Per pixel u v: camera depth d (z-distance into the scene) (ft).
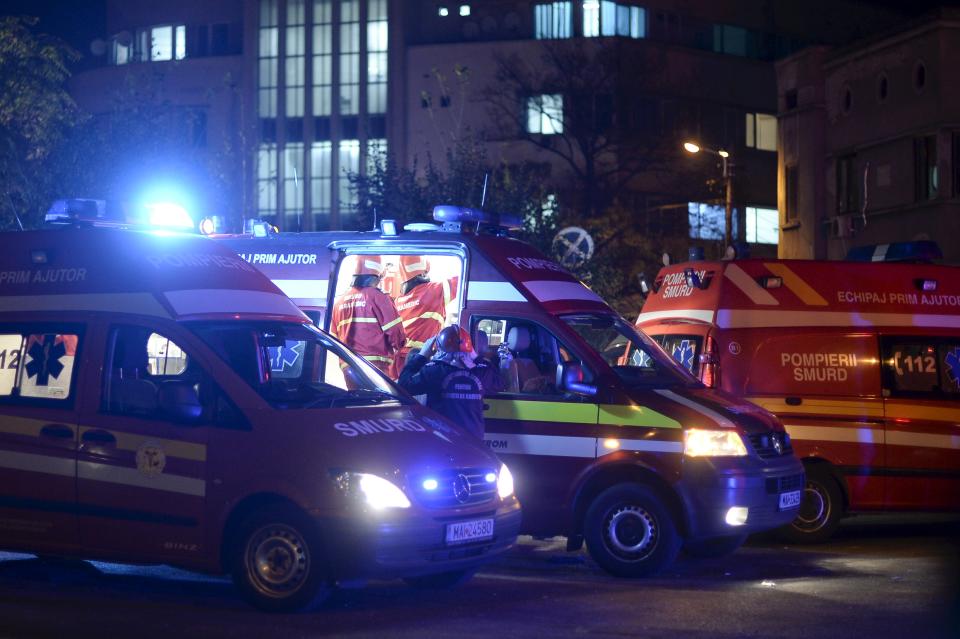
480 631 26.68
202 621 27.22
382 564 27.17
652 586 32.42
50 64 102.99
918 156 110.42
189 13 192.44
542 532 34.76
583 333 37.40
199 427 28.71
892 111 113.29
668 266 45.98
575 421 34.45
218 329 30.32
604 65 164.04
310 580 27.58
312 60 185.26
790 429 41.60
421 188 104.99
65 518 29.58
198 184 112.98
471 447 29.78
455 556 28.25
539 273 36.94
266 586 27.96
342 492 27.30
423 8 179.63
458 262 38.81
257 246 41.45
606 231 132.87
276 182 186.80
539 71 167.32
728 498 33.27
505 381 35.47
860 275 42.73
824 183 123.95
